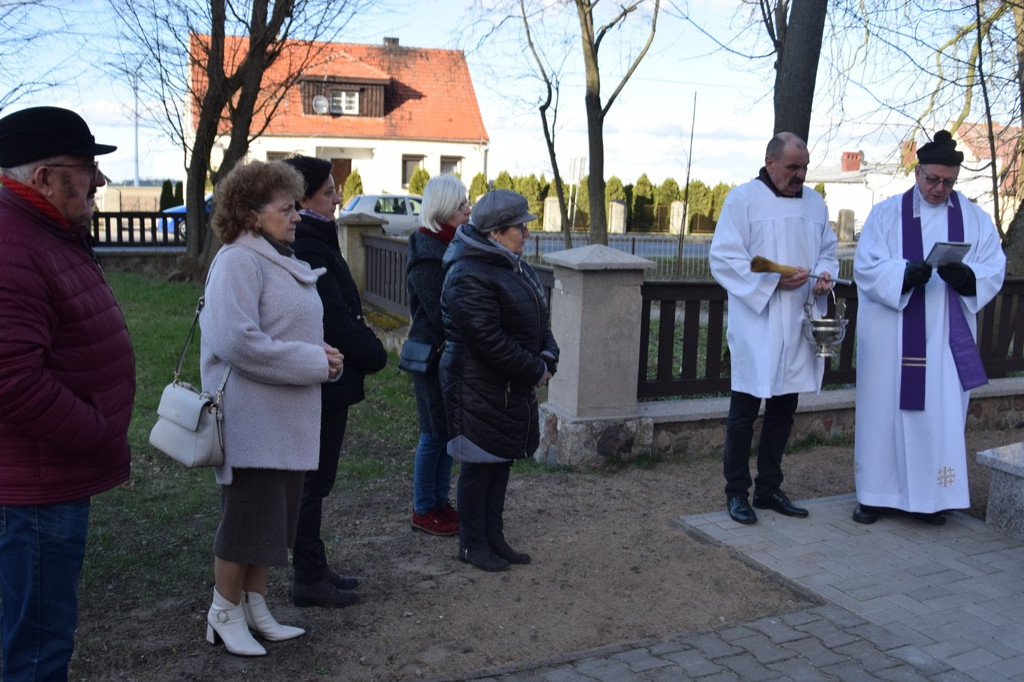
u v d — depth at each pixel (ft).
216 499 15.34
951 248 13.57
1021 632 11.05
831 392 20.54
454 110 127.44
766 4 29.63
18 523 7.32
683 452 18.60
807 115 22.68
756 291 13.93
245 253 9.04
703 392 19.26
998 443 20.44
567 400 17.89
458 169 127.34
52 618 7.57
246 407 9.15
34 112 7.15
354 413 21.98
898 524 14.84
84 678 9.49
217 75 46.62
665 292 18.53
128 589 11.75
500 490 12.98
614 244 87.20
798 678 9.86
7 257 6.94
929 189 14.24
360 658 10.16
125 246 57.57
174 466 17.13
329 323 10.47
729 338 14.76
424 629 10.95
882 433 14.66
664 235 111.86
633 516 15.12
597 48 48.49
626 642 10.72
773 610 11.66
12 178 7.24
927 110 28.12
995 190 26.73
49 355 7.30
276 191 9.14
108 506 14.79
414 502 14.62
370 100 121.60
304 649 10.30
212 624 10.11
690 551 13.57
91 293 7.63
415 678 9.75
